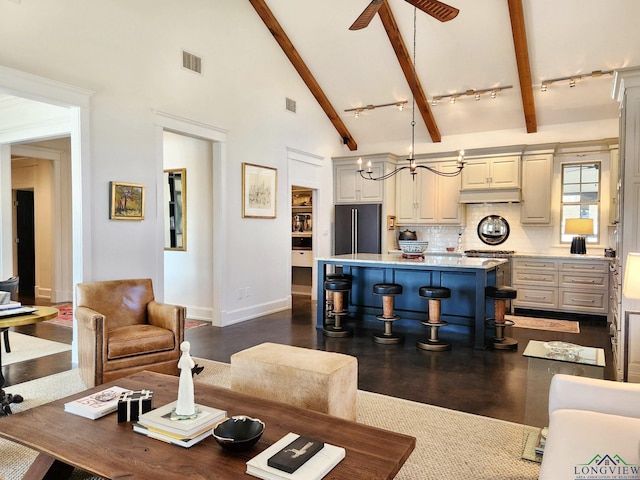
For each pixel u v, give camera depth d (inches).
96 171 166.1
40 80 145.3
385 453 66.2
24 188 311.9
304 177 294.2
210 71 217.3
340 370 103.5
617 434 67.7
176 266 252.5
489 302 208.8
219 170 224.1
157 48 190.5
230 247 231.8
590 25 212.2
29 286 331.0
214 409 76.5
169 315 144.3
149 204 187.2
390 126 317.7
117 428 74.1
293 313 260.1
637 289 103.7
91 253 164.2
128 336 133.6
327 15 242.4
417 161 311.3
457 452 98.7
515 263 269.0
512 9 204.2
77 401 82.9
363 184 317.1
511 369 158.1
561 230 279.4
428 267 197.2
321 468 60.1
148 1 186.4
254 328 221.1
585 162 268.8
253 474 60.1
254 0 239.6
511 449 100.2
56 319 234.1
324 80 290.0
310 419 77.7
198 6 210.4
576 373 100.1
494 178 283.9
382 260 210.7
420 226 325.1
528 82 242.1
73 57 158.2
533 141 284.4
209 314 240.4
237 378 111.5
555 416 74.5
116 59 173.3
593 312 247.3
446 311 213.0
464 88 268.7
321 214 315.3
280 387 104.6
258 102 249.6
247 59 241.0
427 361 167.8
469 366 161.8
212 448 67.6
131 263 179.6
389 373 153.8
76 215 161.5
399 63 259.3
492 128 293.4
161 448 67.5
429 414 119.3
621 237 146.3
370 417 117.3
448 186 301.3
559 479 58.1
